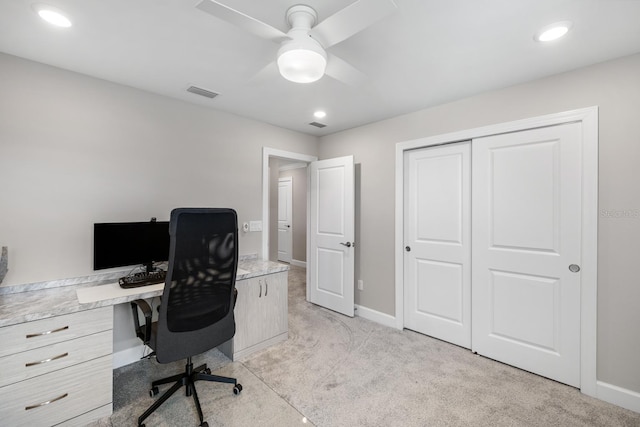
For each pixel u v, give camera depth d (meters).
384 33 1.65
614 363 1.92
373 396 1.97
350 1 1.37
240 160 3.13
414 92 2.48
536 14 1.48
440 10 1.44
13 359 1.50
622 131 1.88
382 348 2.65
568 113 2.07
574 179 2.07
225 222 1.81
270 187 5.83
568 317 2.10
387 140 3.20
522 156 2.30
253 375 2.21
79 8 1.45
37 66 1.99
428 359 2.46
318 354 2.54
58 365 1.62
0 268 1.76
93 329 1.74
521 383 2.12
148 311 1.73
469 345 2.63
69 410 1.65
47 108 2.03
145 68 2.09
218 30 1.64
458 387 2.07
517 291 2.33
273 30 1.34
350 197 3.41
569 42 1.73
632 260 1.86
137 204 2.43
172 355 1.62
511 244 2.36
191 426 1.68
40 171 2.00
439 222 2.83
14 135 1.91
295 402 1.90
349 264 3.42
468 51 1.84
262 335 2.61
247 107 2.86
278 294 2.74
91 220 2.20
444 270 2.80
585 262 2.01
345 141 3.63
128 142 2.38
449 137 2.70
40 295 1.86
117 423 1.71
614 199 1.91
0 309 1.60
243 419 1.74
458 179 2.71
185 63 2.02
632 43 1.73
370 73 2.14
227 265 1.84
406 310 3.09
